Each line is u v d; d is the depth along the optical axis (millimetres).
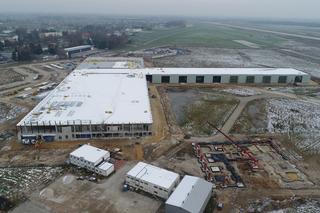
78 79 94125
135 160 54125
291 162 55125
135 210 40906
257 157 56500
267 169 52344
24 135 59812
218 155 56625
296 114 78625
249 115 77688
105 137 62469
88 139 61844
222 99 90438
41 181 47188
